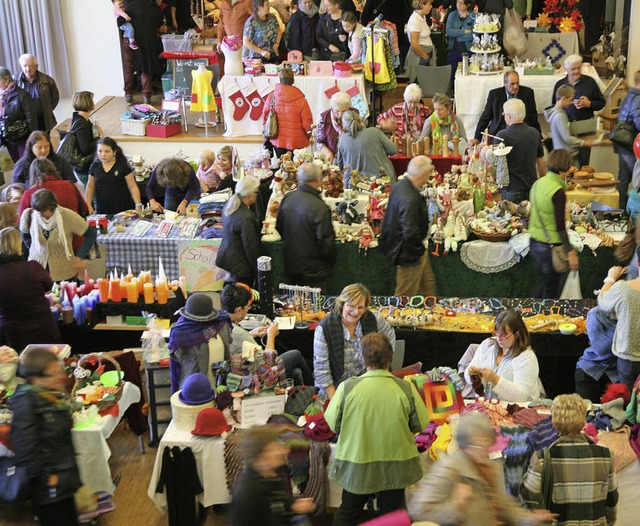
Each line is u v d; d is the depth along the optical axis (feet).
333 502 17.78
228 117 38.60
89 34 45.06
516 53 39.06
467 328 22.27
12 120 36.17
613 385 18.52
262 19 38.34
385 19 42.93
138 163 33.09
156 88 46.78
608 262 25.53
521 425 17.10
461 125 32.83
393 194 24.29
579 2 46.47
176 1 46.32
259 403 18.26
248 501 12.56
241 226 24.54
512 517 12.63
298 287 23.18
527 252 25.23
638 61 41.50
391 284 26.45
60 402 15.92
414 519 12.65
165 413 20.79
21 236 23.86
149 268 27.37
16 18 44.11
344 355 18.56
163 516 19.24
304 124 33.63
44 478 15.71
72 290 24.34
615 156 35.96
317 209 24.40
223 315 19.38
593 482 14.71
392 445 15.71
